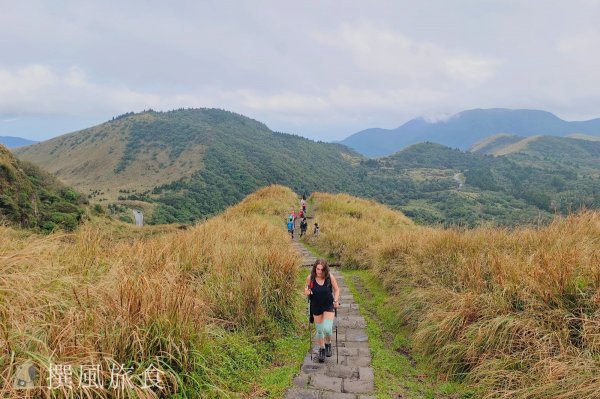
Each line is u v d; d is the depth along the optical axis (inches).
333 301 211.3
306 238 684.7
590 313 175.3
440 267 289.3
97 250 249.8
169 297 171.2
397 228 725.3
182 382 146.2
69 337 131.1
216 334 192.7
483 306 206.4
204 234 394.6
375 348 231.6
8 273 161.5
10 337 120.3
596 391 133.1
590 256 217.3
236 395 162.2
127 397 126.8
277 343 224.8
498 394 160.7
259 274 264.4
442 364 196.5
